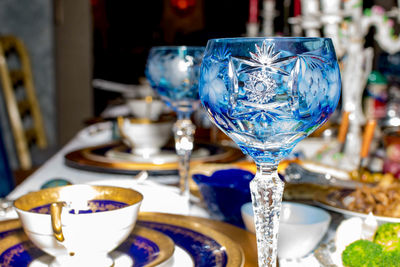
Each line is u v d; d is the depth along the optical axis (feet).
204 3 13.29
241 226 1.97
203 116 4.82
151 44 14.01
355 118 3.14
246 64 1.05
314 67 1.05
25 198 1.36
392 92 4.43
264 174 1.16
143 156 3.03
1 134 4.96
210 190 1.94
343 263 1.36
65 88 10.41
